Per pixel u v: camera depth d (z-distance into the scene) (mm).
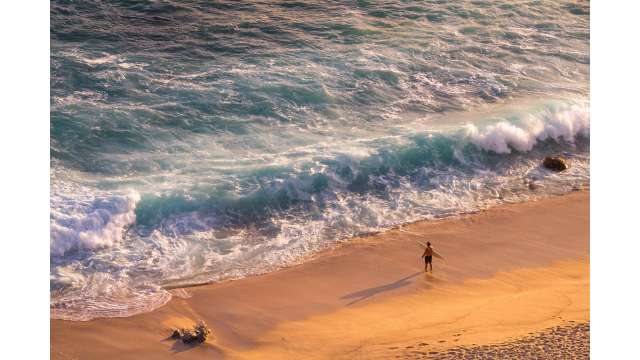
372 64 46781
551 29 54188
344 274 29578
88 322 26062
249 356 24047
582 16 56812
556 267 30156
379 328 25156
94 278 28828
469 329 24109
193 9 53156
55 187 33281
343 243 31938
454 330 24188
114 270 29406
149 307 27141
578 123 41938
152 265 29906
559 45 51812
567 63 49438
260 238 32125
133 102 41031
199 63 45781
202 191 34125
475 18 54844
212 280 29094
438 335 23875
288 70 45312
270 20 52219
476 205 35312
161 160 36562
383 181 36500
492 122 40875
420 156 38125
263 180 35188
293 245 31703
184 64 45531
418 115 42125
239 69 45219
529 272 29734
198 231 32281
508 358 20969
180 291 28297
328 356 23359
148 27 50000
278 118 40750
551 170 38594
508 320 24641
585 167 39156
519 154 39750
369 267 30078
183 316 26641
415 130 40156
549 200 35875
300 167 36156
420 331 24438
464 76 46688
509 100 44281
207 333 25156
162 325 26000
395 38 50656
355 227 33219
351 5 55750
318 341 24578
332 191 35500
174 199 33344
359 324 25703
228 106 41344
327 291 28375
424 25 53094
